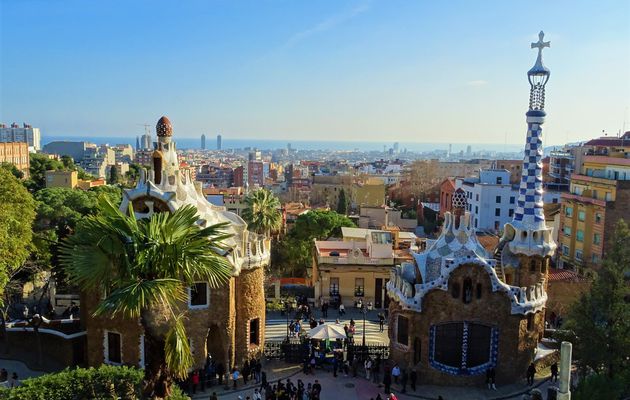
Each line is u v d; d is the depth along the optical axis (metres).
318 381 41.94
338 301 61.53
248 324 43.59
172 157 43.38
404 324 43.47
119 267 22.80
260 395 37.97
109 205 23.52
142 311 23.48
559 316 56.84
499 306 41.94
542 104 46.41
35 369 43.91
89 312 40.66
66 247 24.69
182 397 28.69
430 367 42.03
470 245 43.94
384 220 114.88
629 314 36.94
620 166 85.44
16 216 50.69
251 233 48.38
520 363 42.78
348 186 183.75
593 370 40.25
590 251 83.88
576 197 85.88
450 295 41.66
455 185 134.50
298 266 84.44
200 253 23.33
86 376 32.03
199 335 40.53
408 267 47.44
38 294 64.06
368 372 42.66
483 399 39.75
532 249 45.97
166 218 23.94
